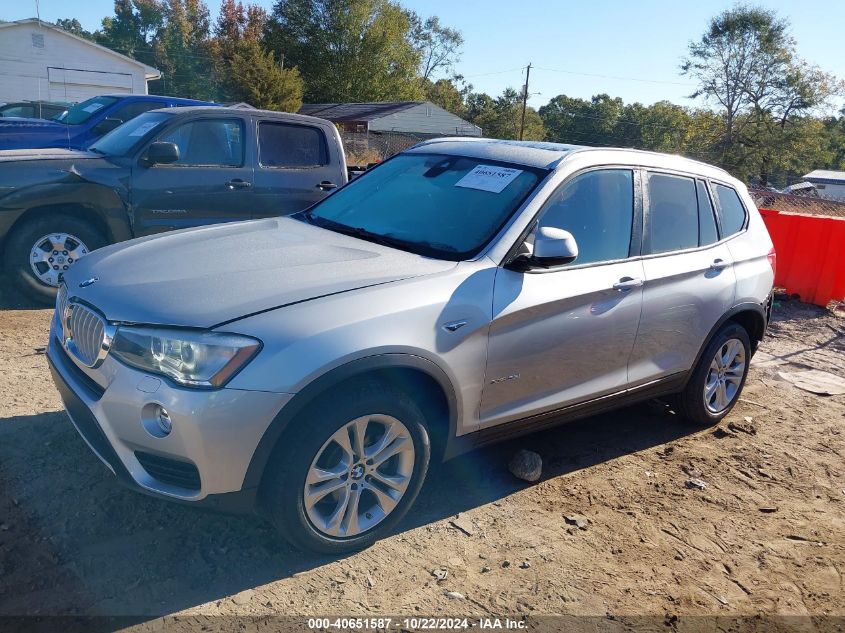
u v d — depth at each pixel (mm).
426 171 4340
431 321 3152
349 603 2896
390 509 3244
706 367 4770
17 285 6234
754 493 4219
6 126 9297
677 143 73438
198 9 78312
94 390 3012
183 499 2809
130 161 6629
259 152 7371
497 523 3602
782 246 9602
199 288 3018
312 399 2869
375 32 58844
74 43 31859
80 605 2713
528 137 86875
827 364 6906
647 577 3311
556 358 3725
